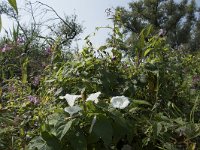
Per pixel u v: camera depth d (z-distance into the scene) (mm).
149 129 2359
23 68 3209
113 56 3004
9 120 2506
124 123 2121
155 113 2555
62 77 2869
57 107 2416
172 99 3039
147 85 2912
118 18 3381
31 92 3178
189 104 3074
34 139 2125
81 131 2092
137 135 2424
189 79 3920
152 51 3145
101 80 2750
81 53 3127
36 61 4004
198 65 4578
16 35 4383
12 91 3053
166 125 2385
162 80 2932
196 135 2318
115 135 2150
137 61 2994
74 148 2041
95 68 2848
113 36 3148
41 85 3150
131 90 2754
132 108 2373
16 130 2617
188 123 2430
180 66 3422
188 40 38156
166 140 2369
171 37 37750
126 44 3176
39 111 2404
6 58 4227
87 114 2109
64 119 2096
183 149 2387
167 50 3260
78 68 2904
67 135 2080
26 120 2500
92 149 2188
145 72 2930
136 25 34500
